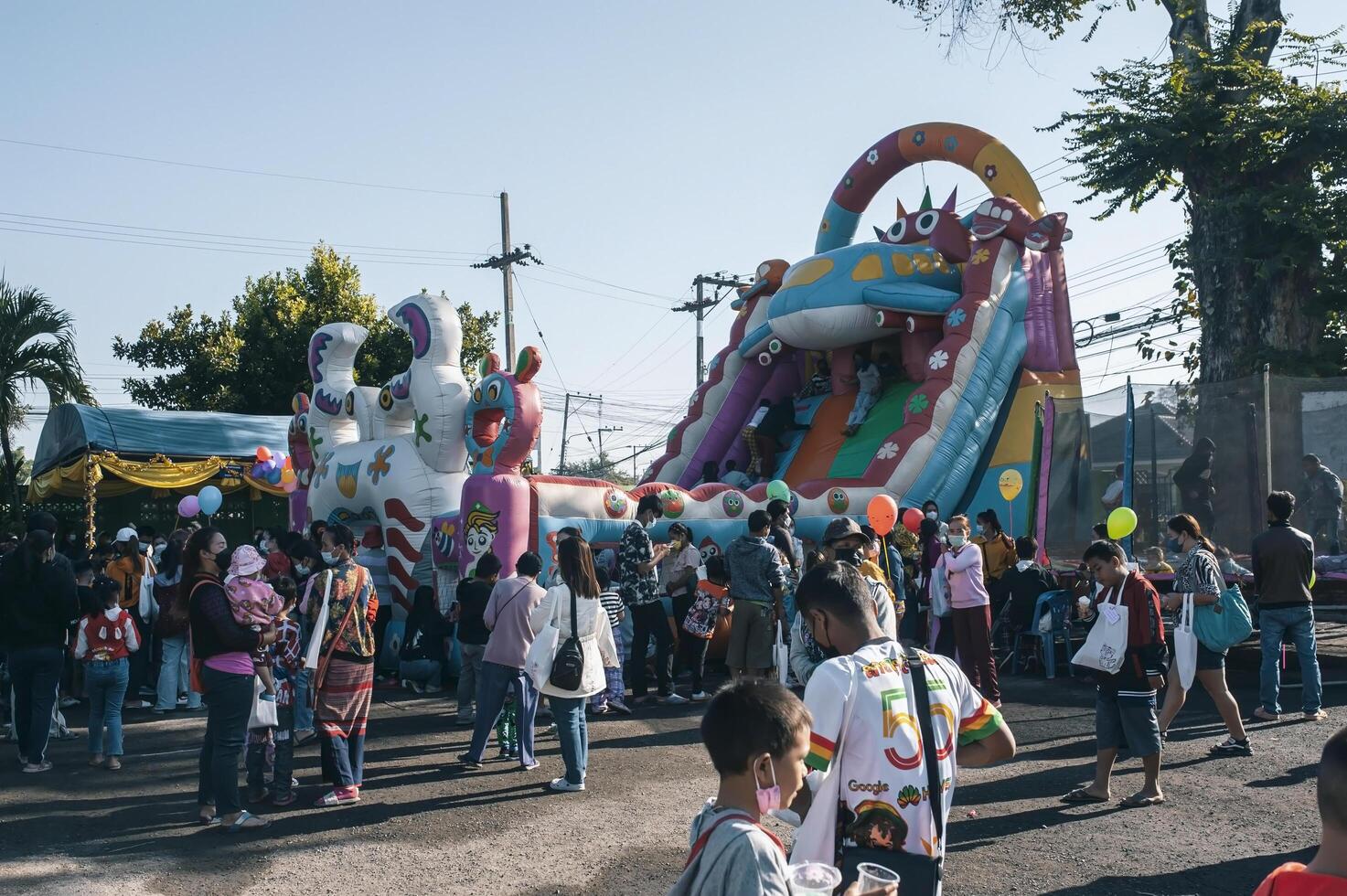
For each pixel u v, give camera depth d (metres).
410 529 13.94
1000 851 6.32
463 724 10.62
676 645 12.82
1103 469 15.67
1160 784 7.77
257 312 30.12
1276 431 13.44
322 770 8.35
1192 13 20.06
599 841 6.69
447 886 5.92
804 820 3.33
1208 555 8.77
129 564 12.34
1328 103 18.61
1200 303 19.75
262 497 23.50
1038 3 19.53
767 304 21.33
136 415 19.69
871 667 3.35
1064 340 18.58
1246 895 5.55
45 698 8.97
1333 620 12.41
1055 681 12.66
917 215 19.33
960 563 10.86
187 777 8.70
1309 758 8.42
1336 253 19.17
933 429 16.95
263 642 7.13
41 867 6.32
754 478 19.75
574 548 8.16
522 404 12.96
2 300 22.00
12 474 22.69
